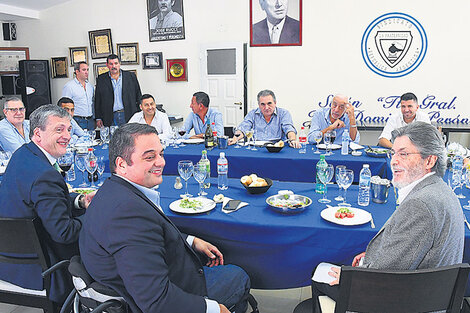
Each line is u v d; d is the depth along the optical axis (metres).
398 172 1.44
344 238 1.75
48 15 6.68
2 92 6.86
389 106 5.61
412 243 1.25
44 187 1.70
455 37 5.26
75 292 1.56
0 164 2.97
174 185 2.48
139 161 1.42
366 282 1.18
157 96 6.45
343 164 3.05
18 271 1.77
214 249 1.89
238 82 5.98
